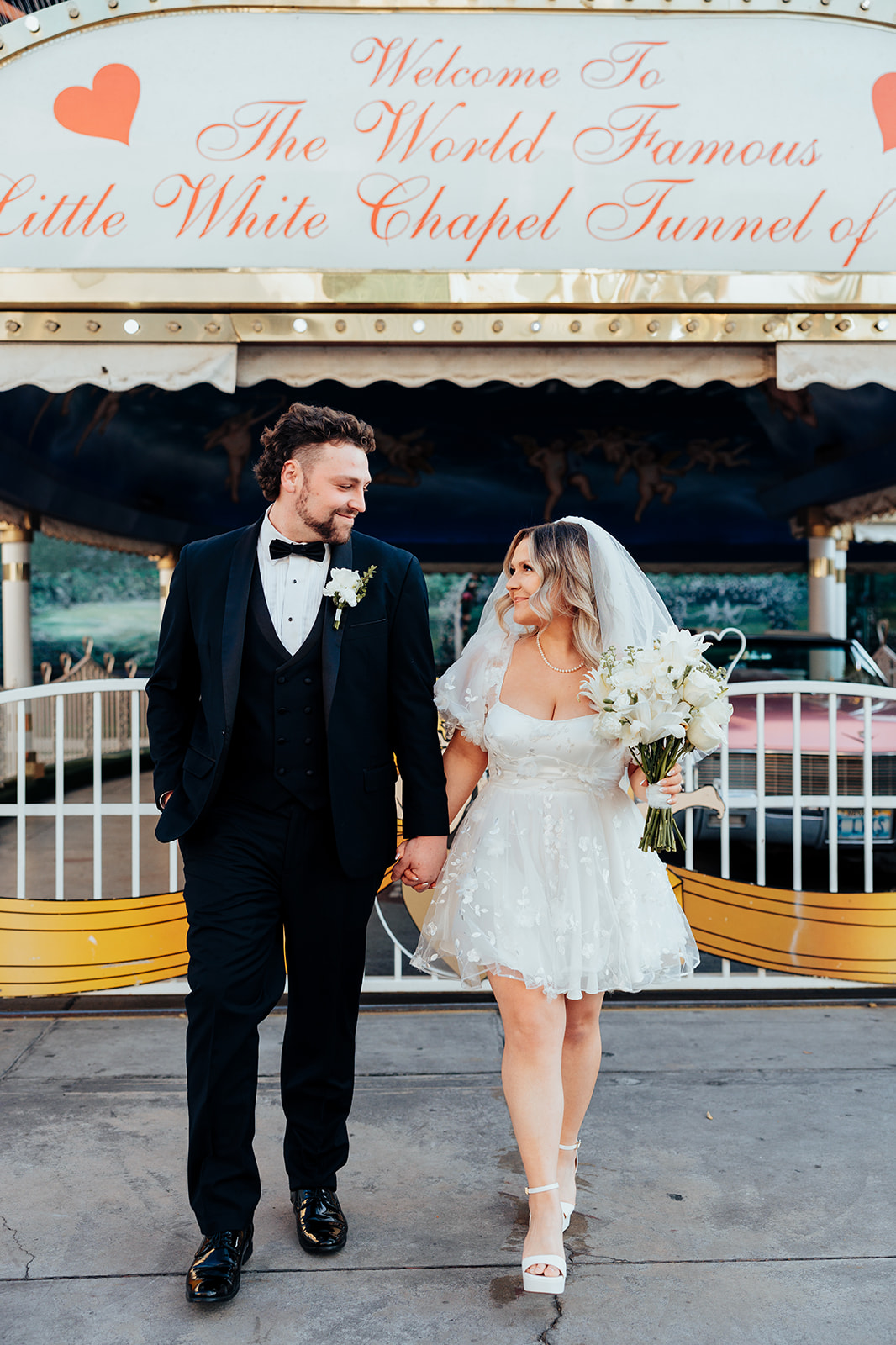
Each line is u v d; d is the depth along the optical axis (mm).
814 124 5098
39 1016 4023
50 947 3875
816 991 4348
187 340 5113
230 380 5129
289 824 2361
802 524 13320
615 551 2422
